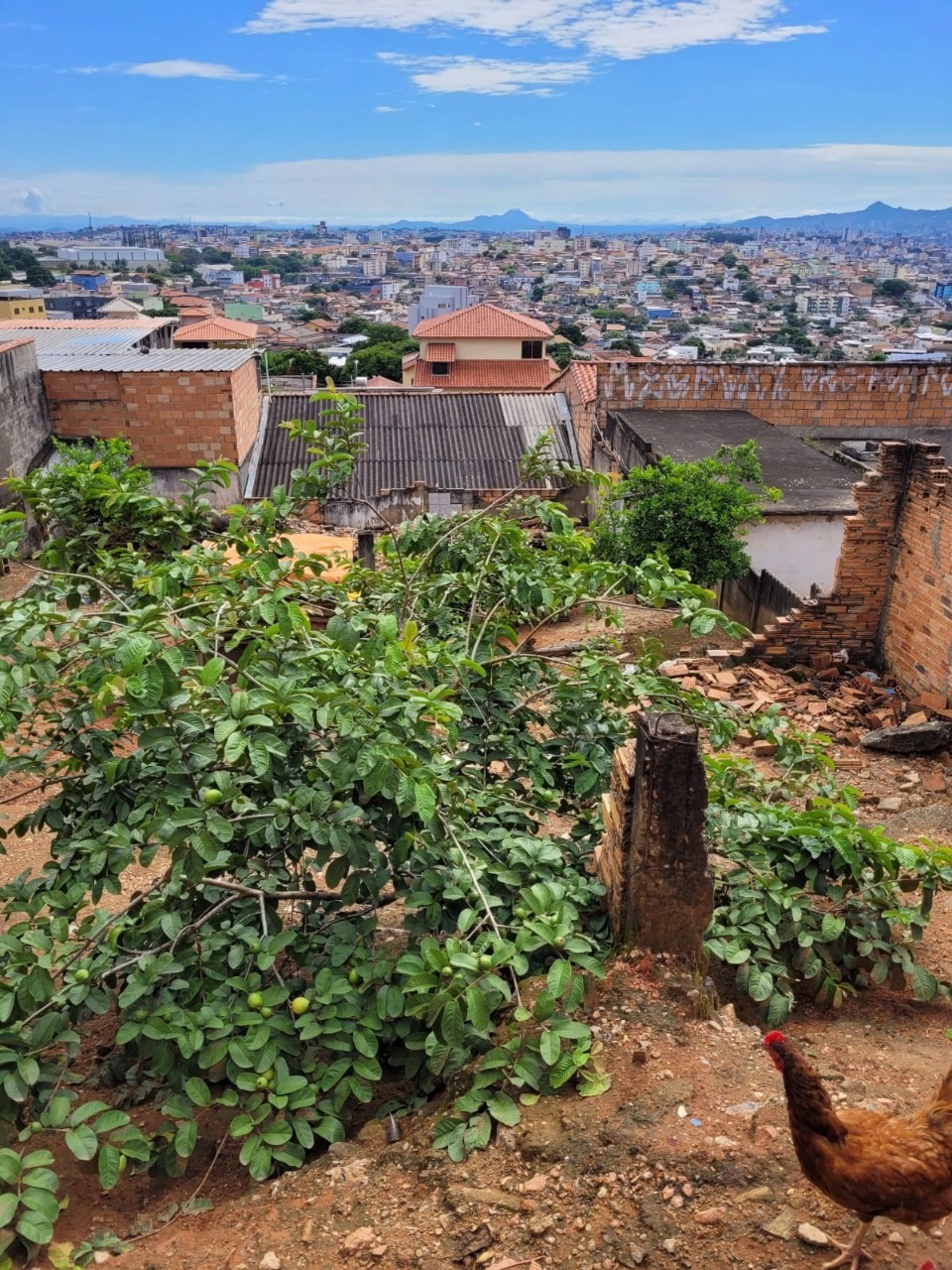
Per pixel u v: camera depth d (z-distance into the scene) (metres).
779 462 17.91
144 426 20.94
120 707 5.11
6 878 8.33
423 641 6.29
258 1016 4.37
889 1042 5.20
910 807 9.38
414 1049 4.57
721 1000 5.43
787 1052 3.34
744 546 14.27
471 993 4.05
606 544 14.70
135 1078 5.27
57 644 5.92
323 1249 3.81
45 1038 4.16
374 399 25.83
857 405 21.91
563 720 6.54
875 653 12.54
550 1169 3.97
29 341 19.72
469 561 7.55
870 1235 3.67
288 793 4.89
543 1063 4.43
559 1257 3.65
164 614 5.09
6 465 18.00
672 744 4.74
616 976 5.00
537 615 7.64
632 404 21.98
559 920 4.43
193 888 5.01
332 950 4.85
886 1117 3.47
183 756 4.65
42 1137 4.80
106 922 4.71
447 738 5.70
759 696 11.67
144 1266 3.87
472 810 5.32
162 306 105.75
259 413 24.75
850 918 5.65
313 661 5.10
